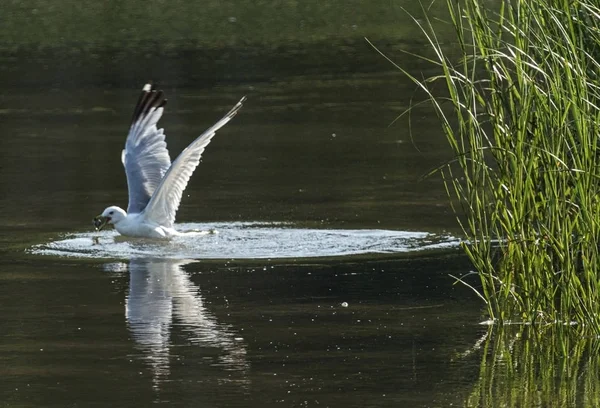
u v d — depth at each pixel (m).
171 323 11.70
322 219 16.78
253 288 13.05
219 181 19.98
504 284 11.88
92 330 11.48
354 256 14.56
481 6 12.17
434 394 9.52
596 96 11.21
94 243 15.66
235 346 10.90
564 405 9.23
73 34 42.94
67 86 32.00
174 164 15.43
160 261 14.54
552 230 11.46
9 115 27.58
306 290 12.96
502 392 9.58
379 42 39.38
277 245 15.25
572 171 11.46
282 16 47.56
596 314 11.23
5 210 17.95
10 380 9.98
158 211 15.88
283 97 29.30
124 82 32.47
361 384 9.80
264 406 9.26
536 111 11.59
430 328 11.46
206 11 49.00
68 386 9.80
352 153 22.12
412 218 16.67
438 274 13.57
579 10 11.91
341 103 28.12
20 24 45.81
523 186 11.71
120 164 21.62
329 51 37.75
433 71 32.28
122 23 45.78
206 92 30.36
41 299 12.67
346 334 11.28
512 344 10.96
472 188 11.82
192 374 10.08
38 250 15.25
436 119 25.52
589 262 11.31
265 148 22.95
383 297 12.63
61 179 20.36
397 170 20.39
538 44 11.88
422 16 45.78
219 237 15.87
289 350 10.73
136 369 10.24
